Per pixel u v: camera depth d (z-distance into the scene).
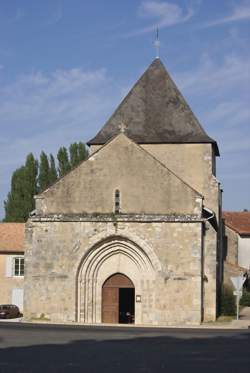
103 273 33.22
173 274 32.16
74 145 63.41
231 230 54.47
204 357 17.03
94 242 32.69
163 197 33.00
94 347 19.00
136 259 32.88
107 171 33.53
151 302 32.41
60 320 32.53
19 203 60.84
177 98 40.44
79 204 33.44
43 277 32.88
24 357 16.55
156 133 39.47
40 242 33.09
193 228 32.28
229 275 44.41
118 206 33.25
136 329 27.08
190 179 38.88
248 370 14.72
